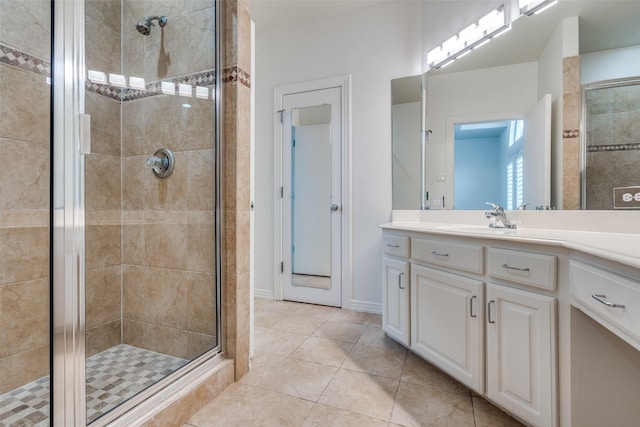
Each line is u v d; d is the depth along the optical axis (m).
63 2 1.32
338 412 1.36
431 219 2.35
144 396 1.26
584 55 1.54
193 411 1.36
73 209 1.26
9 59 1.45
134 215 1.87
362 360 1.83
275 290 3.03
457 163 2.18
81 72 1.37
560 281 1.09
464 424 1.28
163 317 1.81
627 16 1.42
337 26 2.79
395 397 1.47
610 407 1.03
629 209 1.40
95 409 1.26
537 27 1.74
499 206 1.75
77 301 1.23
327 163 2.85
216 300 1.67
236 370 1.62
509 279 1.26
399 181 2.57
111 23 1.83
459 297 1.47
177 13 1.76
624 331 0.79
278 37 3.01
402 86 2.57
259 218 3.10
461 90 2.16
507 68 1.89
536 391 1.15
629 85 1.42
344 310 2.73
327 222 2.86
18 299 1.47
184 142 1.75
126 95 1.87
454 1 2.22
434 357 1.61
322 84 2.83
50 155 1.26
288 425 1.29
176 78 1.77
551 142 1.66
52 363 1.14
